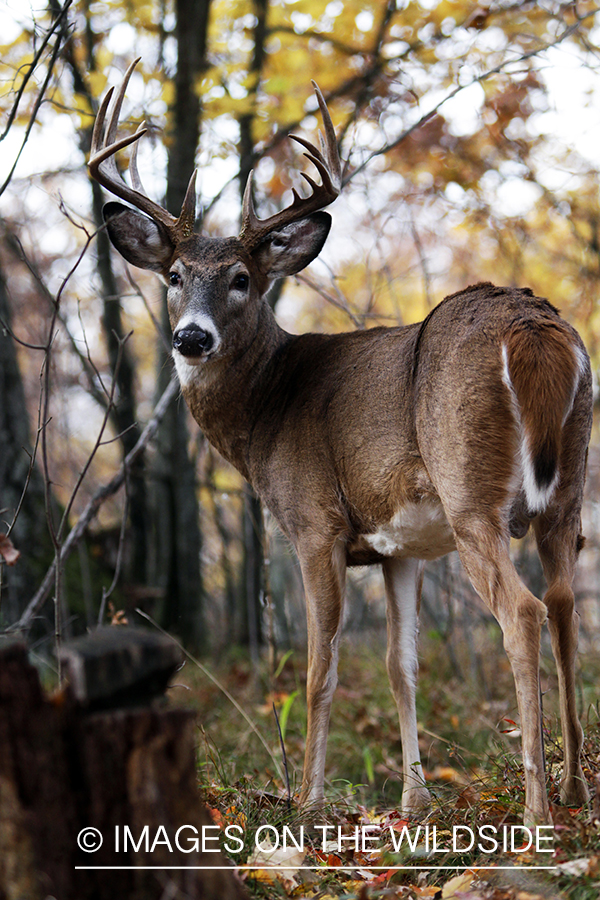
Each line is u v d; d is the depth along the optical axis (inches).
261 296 188.2
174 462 354.6
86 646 87.0
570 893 100.0
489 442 127.7
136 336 518.3
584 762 138.6
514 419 126.7
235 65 297.9
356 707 254.1
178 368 190.1
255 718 247.1
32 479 274.8
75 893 84.2
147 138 274.2
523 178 328.5
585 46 274.1
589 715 172.4
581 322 414.6
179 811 87.6
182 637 356.5
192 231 187.0
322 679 163.0
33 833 82.7
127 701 87.6
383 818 150.8
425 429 137.9
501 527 127.7
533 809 115.1
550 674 244.5
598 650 301.9
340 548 166.9
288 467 171.8
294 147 332.5
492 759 153.8
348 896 109.4
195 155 285.0
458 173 319.3
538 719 117.6
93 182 319.3
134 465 353.1
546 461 123.6
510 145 313.0
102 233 328.2
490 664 293.4
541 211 382.6
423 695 254.4
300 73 320.2
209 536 524.1
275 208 388.8
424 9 279.9
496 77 279.7
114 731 85.2
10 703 82.7
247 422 184.7
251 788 152.6
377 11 295.0
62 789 84.4
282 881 113.9
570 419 130.9
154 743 86.4
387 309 466.3
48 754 83.9
